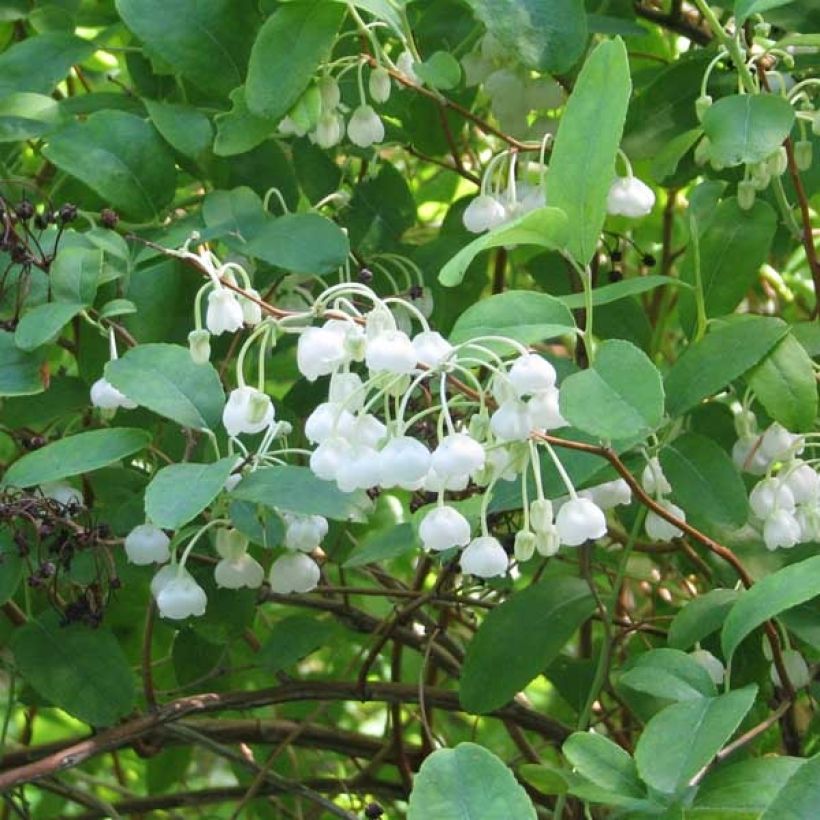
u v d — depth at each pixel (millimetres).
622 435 494
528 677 594
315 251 603
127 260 614
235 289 543
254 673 742
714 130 581
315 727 685
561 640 596
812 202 707
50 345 638
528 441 522
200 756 917
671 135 664
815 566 519
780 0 591
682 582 712
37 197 688
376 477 506
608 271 721
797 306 814
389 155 793
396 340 500
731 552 585
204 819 736
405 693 647
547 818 681
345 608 668
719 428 649
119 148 635
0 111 637
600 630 769
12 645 599
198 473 524
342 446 515
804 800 468
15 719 914
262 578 585
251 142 617
